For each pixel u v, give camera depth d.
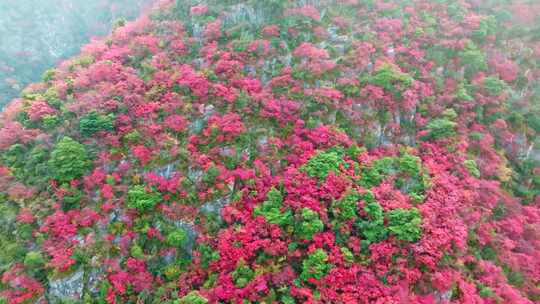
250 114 29.72
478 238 25.81
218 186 26.33
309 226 23.47
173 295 22.81
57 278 23.84
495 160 30.81
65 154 26.55
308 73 32.03
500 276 24.33
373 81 31.45
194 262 24.47
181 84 30.55
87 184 26.58
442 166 28.38
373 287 21.97
